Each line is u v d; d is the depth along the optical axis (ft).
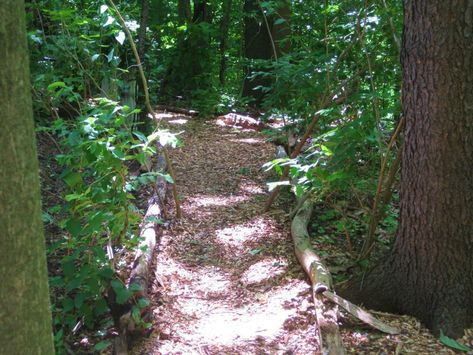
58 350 11.05
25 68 5.51
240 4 47.75
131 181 13.04
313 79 17.97
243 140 29.84
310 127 17.90
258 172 24.40
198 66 40.01
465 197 11.61
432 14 10.93
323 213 18.80
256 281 14.84
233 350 11.55
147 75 33.22
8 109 5.32
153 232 16.31
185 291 14.32
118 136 12.28
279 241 17.34
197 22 45.60
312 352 11.44
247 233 18.02
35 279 5.67
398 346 11.48
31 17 15.96
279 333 12.25
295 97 20.13
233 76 50.29
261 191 22.08
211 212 19.81
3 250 5.39
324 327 11.56
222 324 12.71
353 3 16.61
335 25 17.92
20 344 5.58
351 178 14.64
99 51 16.81
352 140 13.92
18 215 5.46
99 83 19.65
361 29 16.28
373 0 15.43
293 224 17.42
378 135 13.85
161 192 20.02
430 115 11.36
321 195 15.48
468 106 11.16
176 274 15.12
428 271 12.15
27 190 5.53
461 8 10.72
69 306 11.46
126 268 14.17
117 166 11.51
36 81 14.65
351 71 17.60
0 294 5.41
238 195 21.63
